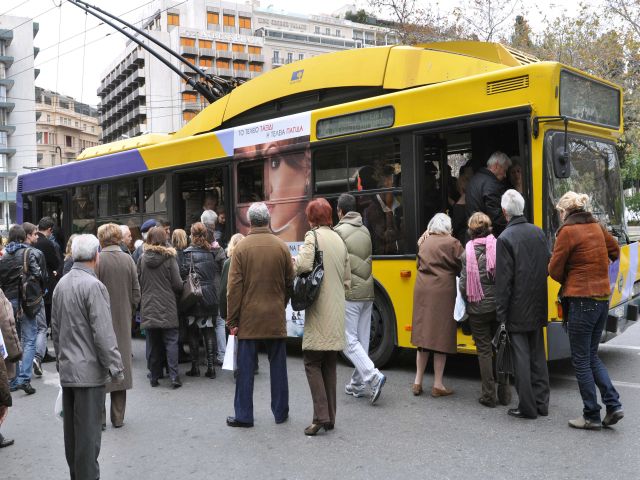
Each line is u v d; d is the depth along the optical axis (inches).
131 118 4448.8
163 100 4092.0
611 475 159.6
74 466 161.2
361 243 233.3
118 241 227.8
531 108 231.3
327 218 211.0
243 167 338.6
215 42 4124.0
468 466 169.8
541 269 206.7
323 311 201.0
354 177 285.6
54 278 392.5
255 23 4515.3
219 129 383.9
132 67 4370.1
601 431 192.9
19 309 281.7
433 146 269.7
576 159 251.8
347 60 313.9
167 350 275.9
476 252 220.4
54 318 161.6
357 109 284.4
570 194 200.1
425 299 234.8
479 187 245.8
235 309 210.1
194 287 278.7
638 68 839.1
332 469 172.4
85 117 5831.7
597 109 264.8
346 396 245.8
